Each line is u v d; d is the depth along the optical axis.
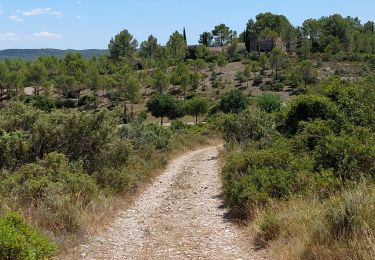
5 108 13.02
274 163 11.26
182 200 12.05
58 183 8.99
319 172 9.96
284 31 140.62
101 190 10.68
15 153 11.12
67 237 7.33
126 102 100.38
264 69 109.75
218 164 19.50
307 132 13.12
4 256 4.77
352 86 16.69
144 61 143.25
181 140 29.27
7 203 7.94
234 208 9.85
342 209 5.97
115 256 6.88
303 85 90.06
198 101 69.44
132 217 9.87
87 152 12.42
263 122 21.67
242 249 7.17
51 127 11.79
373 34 151.00
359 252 4.95
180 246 7.47
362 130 11.38
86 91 120.56
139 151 19.59
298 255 5.88
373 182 8.46
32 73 117.69
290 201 8.35
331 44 125.38
